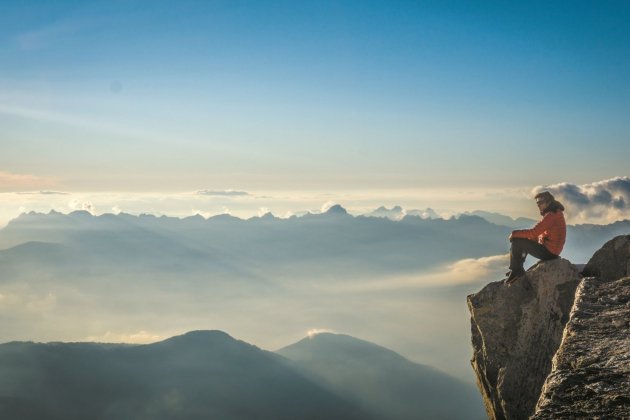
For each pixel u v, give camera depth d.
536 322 12.14
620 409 5.16
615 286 9.91
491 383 12.27
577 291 10.05
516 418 11.84
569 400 5.51
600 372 6.05
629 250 11.84
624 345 6.79
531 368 11.94
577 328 7.70
